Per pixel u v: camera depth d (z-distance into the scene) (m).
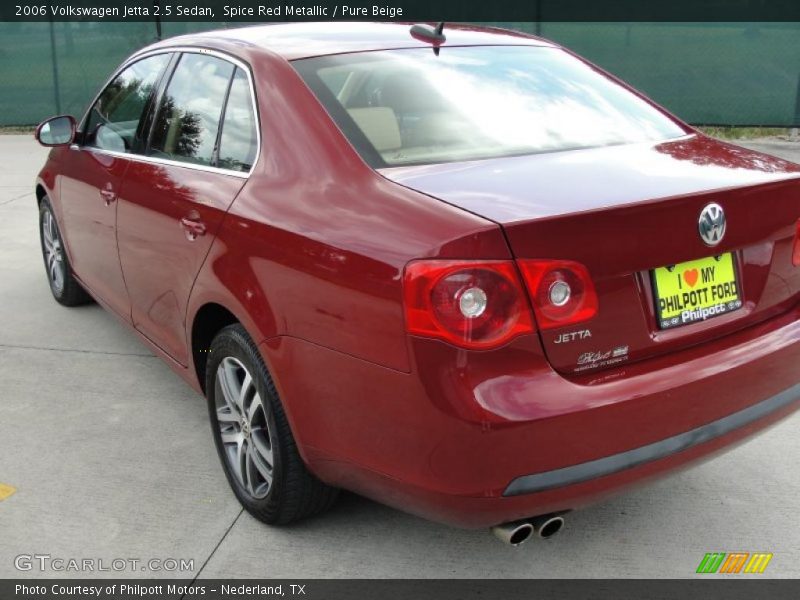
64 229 4.71
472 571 2.75
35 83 12.48
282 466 2.73
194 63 3.45
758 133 10.91
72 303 5.21
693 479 3.27
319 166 2.62
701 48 10.63
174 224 3.18
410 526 2.98
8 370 4.32
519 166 2.55
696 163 2.67
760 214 2.50
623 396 2.21
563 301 2.16
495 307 2.09
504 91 3.03
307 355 2.46
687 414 2.34
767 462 3.38
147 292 3.58
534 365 2.16
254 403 2.88
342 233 2.37
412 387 2.16
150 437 3.62
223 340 2.93
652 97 10.95
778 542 2.88
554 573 2.74
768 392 2.54
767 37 10.37
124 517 3.05
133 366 4.37
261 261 2.63
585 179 2.43
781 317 2.65
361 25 3.51
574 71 3.33
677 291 2.37
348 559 2.81
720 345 2.46
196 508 3.10
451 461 2.15
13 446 3.54
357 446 2.38
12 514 3.06
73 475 3.32
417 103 2.84
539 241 2.12
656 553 2.84
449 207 2.23
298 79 2.86
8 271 5.99
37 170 9.68
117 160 3.83
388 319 2.19
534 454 2.14
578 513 3.06
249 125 2.96
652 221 2.26
